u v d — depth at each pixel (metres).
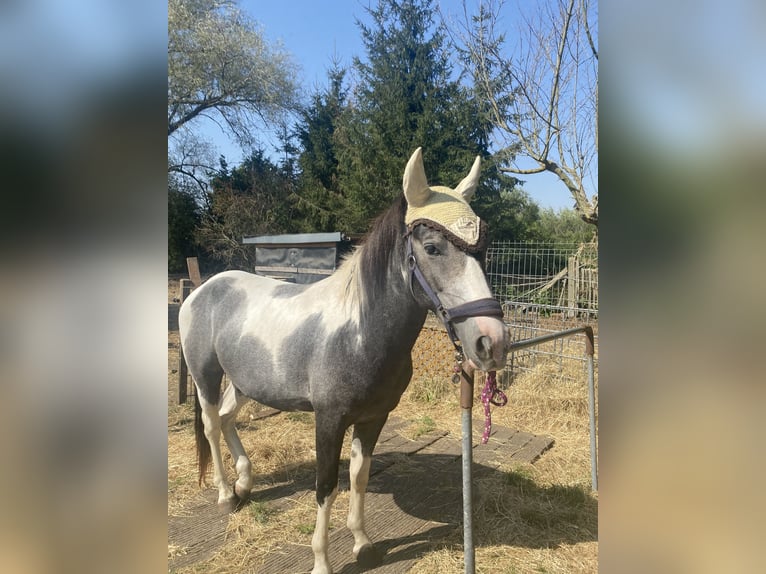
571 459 3.70
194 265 5.10
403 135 14.72
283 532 2.59
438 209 1.76
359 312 2.07
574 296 7.98
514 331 6.43
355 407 2.10
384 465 3.52
